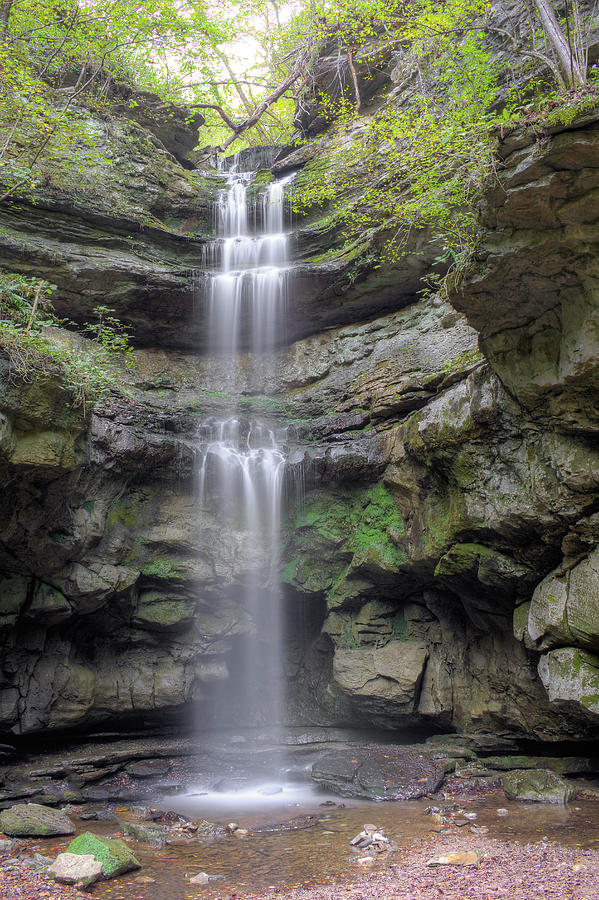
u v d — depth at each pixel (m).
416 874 6.14
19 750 11.59
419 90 14.58
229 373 15.79
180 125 19.98
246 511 13.25
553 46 8.46
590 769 9.93
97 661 12.53
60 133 12.80
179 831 8.16
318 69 18.98
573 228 7.36
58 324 14.56
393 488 11.95
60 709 11.55
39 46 15.46
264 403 15.00
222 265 16.45
